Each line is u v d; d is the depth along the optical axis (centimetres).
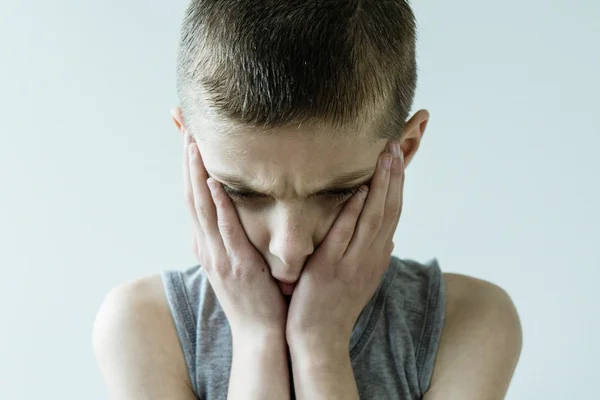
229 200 97
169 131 158
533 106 159
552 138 160
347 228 98
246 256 100
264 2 83
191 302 109
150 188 160
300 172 84
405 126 99
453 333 109
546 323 164
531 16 157
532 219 162
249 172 85
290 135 82
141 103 158
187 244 160
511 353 109
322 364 101
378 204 98
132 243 161
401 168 98
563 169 160
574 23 156
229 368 106
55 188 160
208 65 86
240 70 82
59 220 160
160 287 110
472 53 158
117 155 159
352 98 83
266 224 93
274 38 81
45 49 156
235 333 104
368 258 103
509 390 165
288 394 101
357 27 84
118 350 104
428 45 158
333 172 85
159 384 103
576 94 158
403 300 111
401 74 92
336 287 102
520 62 158
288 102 80
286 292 103
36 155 159
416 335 109
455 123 160
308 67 81
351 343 107
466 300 111
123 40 156
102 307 109
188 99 91
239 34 83
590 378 163
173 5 155
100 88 158
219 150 86
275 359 102
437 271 113
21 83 157
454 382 106
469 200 162
